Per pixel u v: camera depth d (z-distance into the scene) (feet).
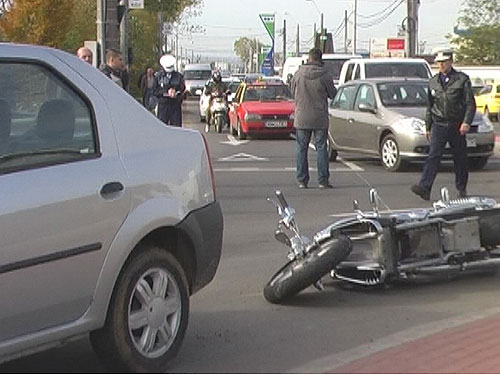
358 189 45.50
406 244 24.75
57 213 16.08
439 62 39.83
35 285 15.79
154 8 177.88
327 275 25.81
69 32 123.24
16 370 18.45
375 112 54.34
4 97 16.47
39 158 16.43
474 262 25.61
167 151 18.69
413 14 123.65
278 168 55.26
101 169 17.15
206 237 19.34
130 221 17.40
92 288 16.85
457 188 41.93
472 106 40.06
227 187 46.55
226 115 91.40
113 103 18.06
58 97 17.22
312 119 45.01
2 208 15.28
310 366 18.76
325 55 95.50
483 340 20.39
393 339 20.65
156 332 18.19
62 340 16.60
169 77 51.96
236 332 21.35
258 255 29.94
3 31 108.17
